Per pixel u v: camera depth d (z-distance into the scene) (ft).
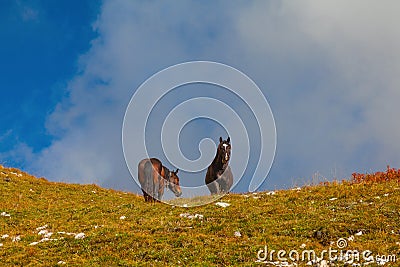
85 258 110.73
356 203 136.36
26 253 116.06
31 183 217.97
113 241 119.14
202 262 102.42
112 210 159.02
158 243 116.06
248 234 119.85
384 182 161.79
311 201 144.66
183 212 145.38
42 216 158.81
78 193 211.00
